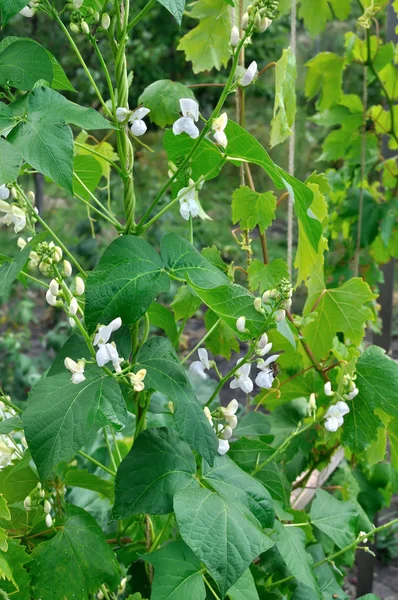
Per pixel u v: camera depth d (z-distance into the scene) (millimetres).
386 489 1682
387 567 2357
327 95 1808
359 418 1283
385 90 1785
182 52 5469
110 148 1290
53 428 832
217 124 895
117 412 845
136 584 1127
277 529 1062
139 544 1089
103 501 1633
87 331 911
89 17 904
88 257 3969
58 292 868
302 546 1069
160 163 5348
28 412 839
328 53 1741
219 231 5367
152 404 1028
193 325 4504
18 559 938
